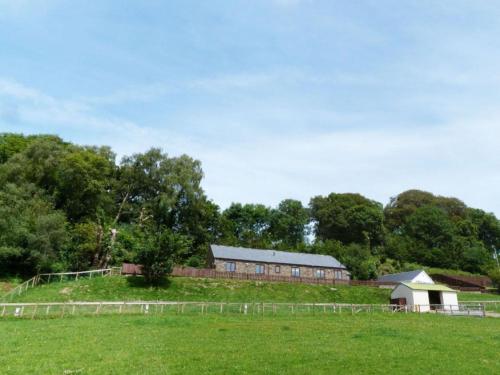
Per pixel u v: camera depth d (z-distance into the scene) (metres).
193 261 86.25
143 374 17.48
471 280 99.12
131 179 97.50
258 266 81.31
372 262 96.19
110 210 90.50
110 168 94.81
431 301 67.00
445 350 23.77
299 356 21.42
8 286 53.91
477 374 18.61
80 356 20.28
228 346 23.73
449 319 44.16
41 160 80.69
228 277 70.25
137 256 60.47
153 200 94.31
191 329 30.47
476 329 34.62
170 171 96.88
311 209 148.12
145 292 57.16
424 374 18.48
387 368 19.41
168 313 41.25
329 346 24.42
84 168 82.19
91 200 84.69
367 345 24.98
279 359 20.67
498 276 88.88
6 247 57.72
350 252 109.75
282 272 82.38
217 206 112.56
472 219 153.00
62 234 63.66
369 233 131.50
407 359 21.27
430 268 115.00
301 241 136.88
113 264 70.81
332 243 116.25
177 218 97.94
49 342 23.50
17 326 29.77
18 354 20.36
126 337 25.89
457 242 128.38
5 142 95.69
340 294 69.31
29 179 80.00
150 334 27.42
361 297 69.06
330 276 85.12
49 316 35.94
